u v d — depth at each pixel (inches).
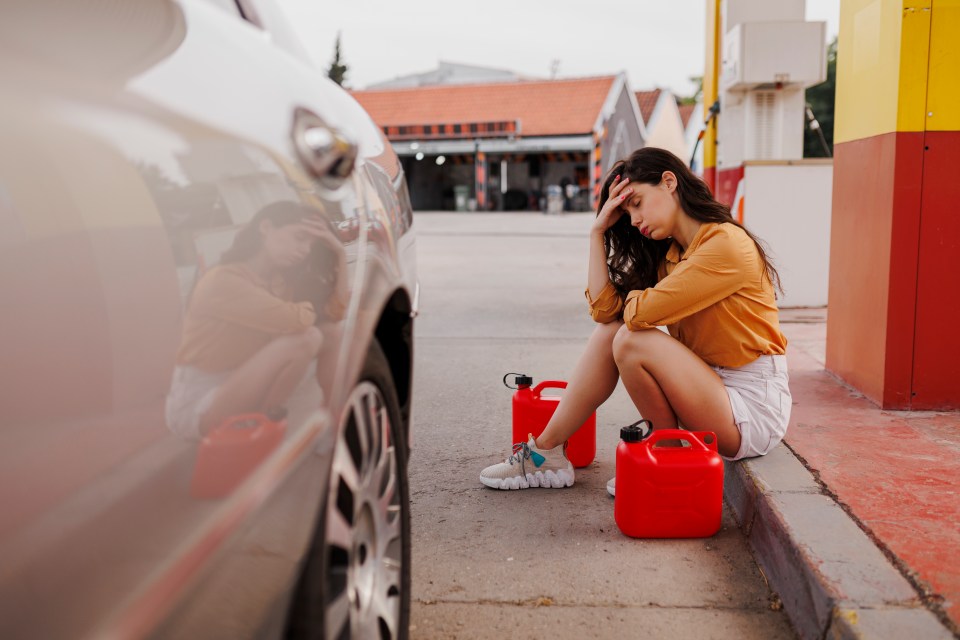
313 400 54.5
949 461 114.2
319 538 54.2
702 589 94.0
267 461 48.2
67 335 36.3
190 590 40.0
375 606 67.3
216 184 46.6
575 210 1227.9
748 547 104.3
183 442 41.7
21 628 31.9
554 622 86.9
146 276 40.9
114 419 37.9
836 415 136.9
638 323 106.2
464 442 145.8
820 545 87.7
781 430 113.6
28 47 37.7
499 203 1282.0
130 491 38.0
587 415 119.8
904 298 137.3
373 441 67.6
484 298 310.0
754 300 109.4
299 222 54.2
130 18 44.4
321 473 54.6
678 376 106.5
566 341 230.2
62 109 38.0
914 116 133.5
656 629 85.7
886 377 139.2
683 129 1724.9
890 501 99.8
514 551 103.2
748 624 87.0
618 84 1230.3
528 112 1261.1
